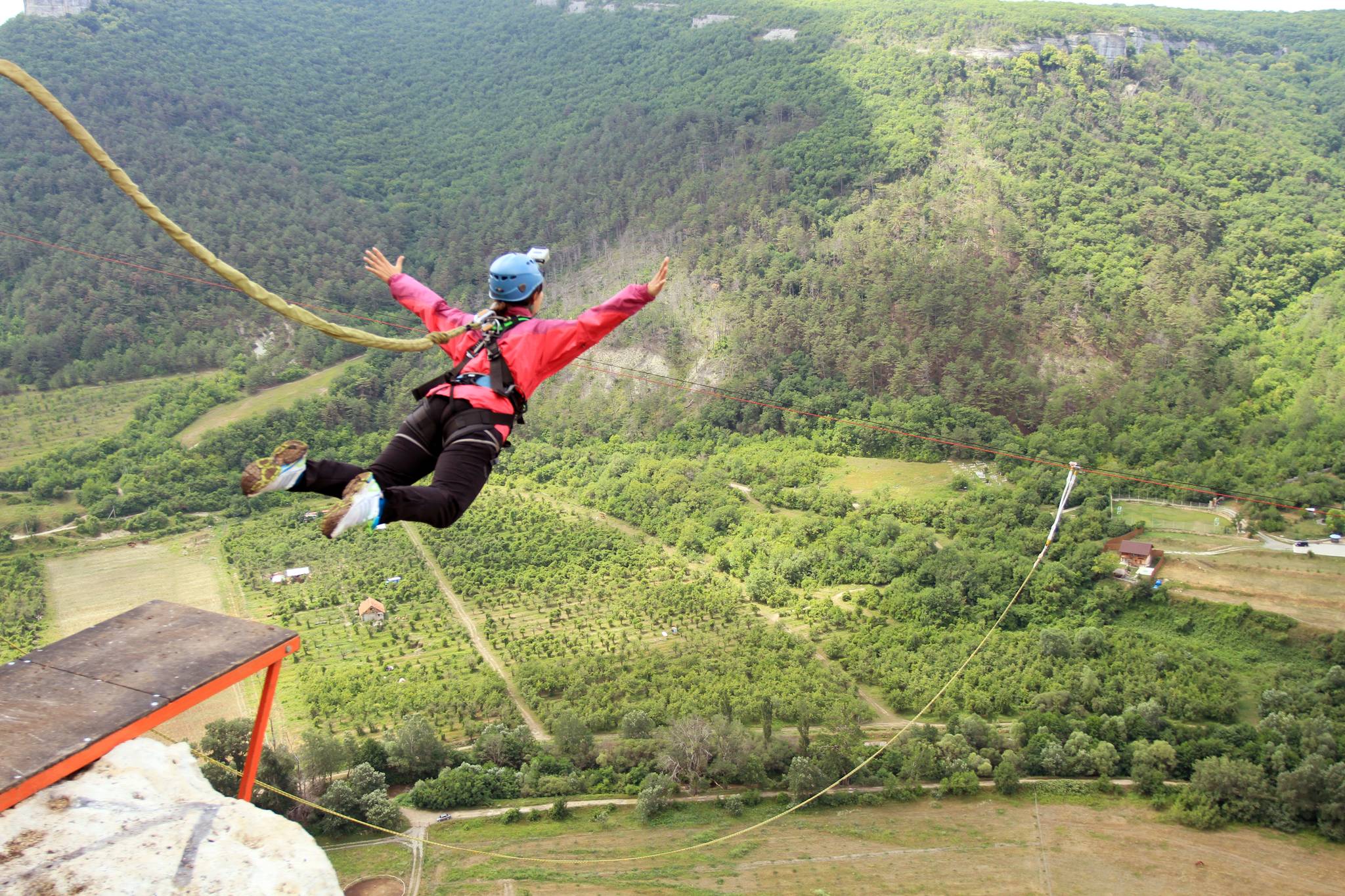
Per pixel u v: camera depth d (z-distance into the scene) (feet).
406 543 322.75
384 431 422.82
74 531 334.44
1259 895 149.38
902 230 463.42
